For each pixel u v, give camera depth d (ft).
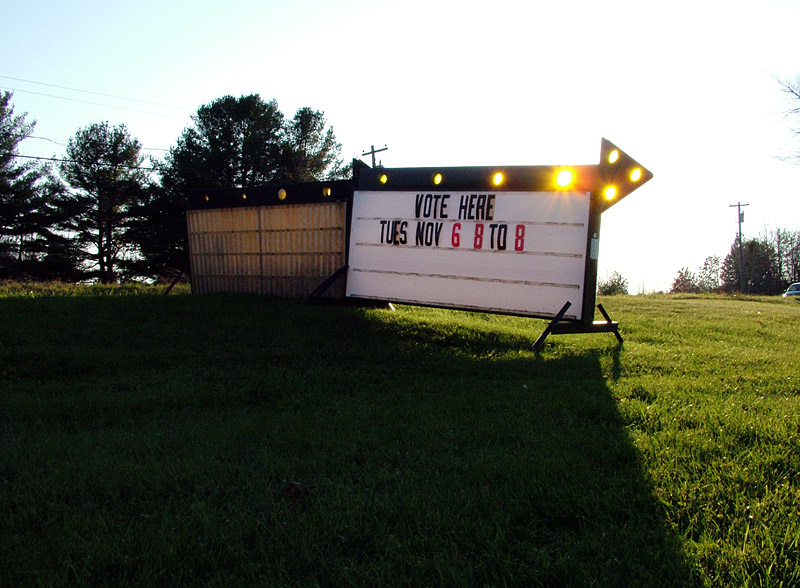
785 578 8.43
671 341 34.14
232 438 14.71
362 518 10.19
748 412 17.04
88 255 134.82
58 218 125.90
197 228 46.52
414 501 10.73
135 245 130.93
